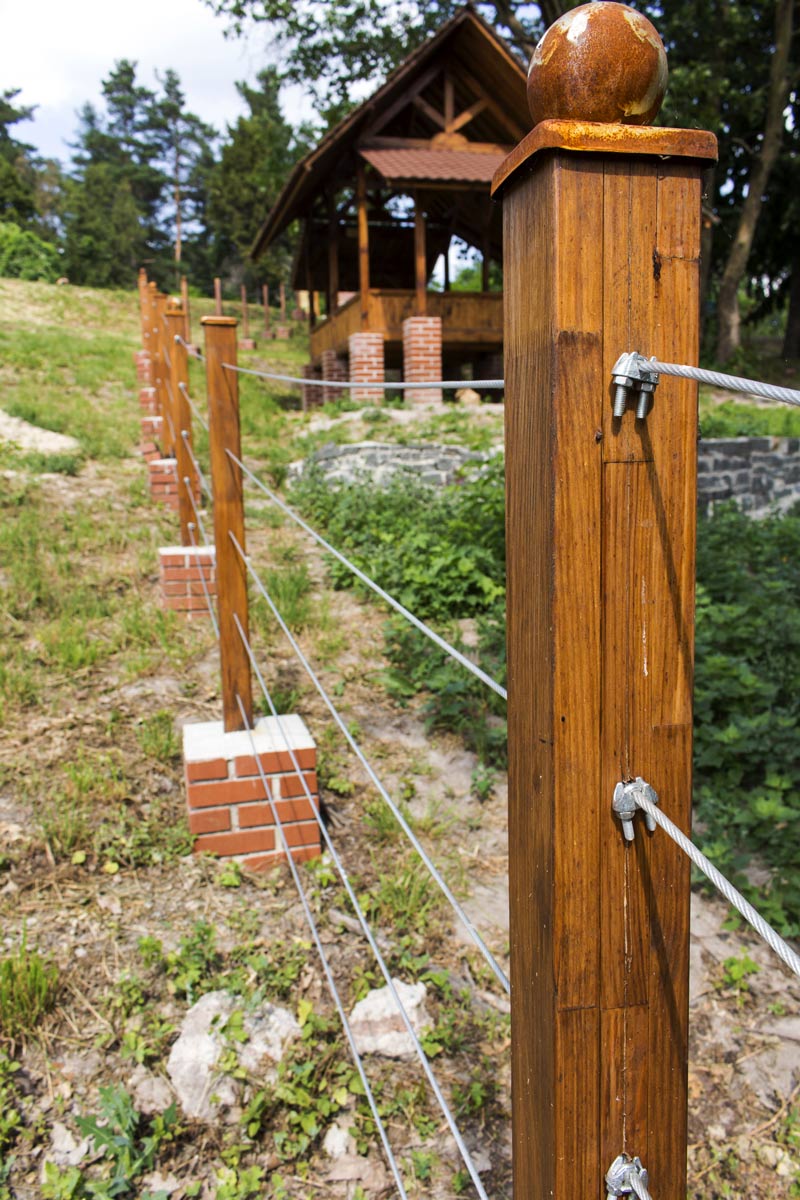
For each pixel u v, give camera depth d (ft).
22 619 16.05
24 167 209.56
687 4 65.21
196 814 10.27
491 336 47.44
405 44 69.92
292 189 45.68
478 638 17.26
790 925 9.90
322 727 13.76
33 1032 7.79
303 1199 6.86
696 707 13.46
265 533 24.75
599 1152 3.29
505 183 3.14
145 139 224.94
